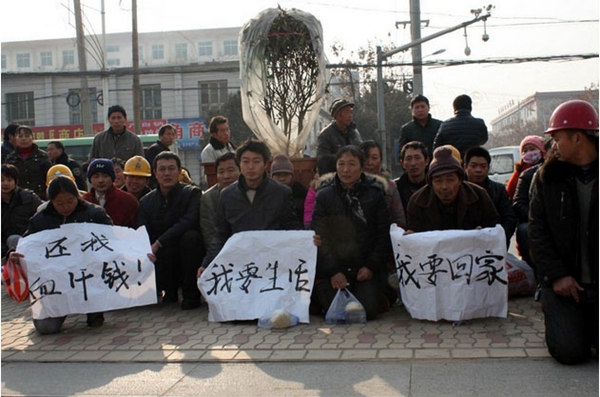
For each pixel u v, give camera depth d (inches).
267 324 206.4
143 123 1392.7
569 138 154.8
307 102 315.0
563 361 157.2
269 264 217.9
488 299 197.5
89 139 734.5
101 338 204.7
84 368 175.0
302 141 319.3
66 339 205.3
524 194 242.7
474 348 174.1
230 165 246.7
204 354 181.2
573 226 157.8
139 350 188.5
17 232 284.2
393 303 233.5
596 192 155.8
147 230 249.1
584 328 157.8
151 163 363.3
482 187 230.7
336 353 175.9
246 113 317.1
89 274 212.2
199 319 223.9
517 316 207.8
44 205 227.9
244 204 226.1
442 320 206.1
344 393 147.3
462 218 205.3
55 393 156.6
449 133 312.2
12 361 183.9
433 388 147.4
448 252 198.5
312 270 215.3
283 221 227.6
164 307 246.5
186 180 354.0
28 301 274.8
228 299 215.5
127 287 215.9
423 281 201.3
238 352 181.5
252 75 313.3
